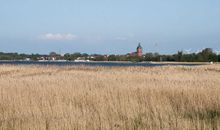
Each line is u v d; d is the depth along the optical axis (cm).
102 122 1183
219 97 1642
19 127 1134
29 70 4200
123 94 1775
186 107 1460
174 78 3034
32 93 1825
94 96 1723
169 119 1223
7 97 1684
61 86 2112
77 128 1127
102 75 3316
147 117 1258
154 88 1997
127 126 1147
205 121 1186
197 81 2595
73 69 4572
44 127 1123
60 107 1432
